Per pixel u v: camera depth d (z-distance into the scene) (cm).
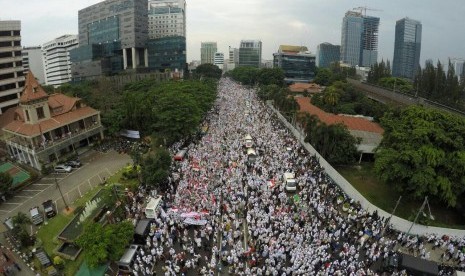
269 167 5619
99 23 19712
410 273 3334
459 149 4072
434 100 9262
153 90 10219
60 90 9538
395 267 3372
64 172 5794
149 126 7275
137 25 17912
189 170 5488
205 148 6644
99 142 7062
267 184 4941
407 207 4472
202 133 7875
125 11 17825
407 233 3941
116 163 6172
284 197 4525
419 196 4128
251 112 10600
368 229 3938
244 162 5878
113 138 7400
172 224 4025
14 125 6206
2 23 8456
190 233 3981
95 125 7119
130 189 4931
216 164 5772
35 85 6072
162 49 19425
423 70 10769
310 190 4866
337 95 9812
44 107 6156
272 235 3766
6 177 4875
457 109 7900
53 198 4962
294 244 3594
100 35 19875
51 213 4416
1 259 3694
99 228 3462
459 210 4544
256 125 8712
